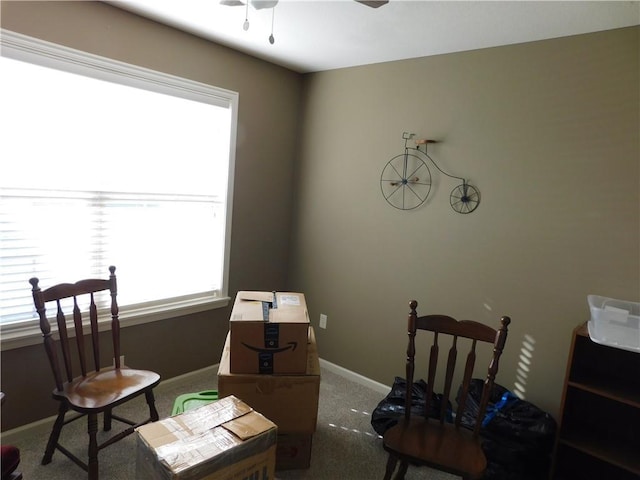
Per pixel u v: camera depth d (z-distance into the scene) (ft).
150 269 8.41
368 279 9.57
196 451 4.38
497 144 7.52
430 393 6.10
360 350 9.81
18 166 6.51
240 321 6.12
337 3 6.13
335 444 7.42
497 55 7.43
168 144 8.33
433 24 6.66
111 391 6.15
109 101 7.38
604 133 6.43
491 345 7.79
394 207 9.02
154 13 7.20
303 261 10.87
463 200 7.98
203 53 8.41
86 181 7.29
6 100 6.26
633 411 6.31
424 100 8.41
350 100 9.62
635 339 5.47
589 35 6.48
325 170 10.23
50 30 6.41
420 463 5.23
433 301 8.55
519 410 6.75
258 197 10.11
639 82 6.11
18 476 4.74
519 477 6.28
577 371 6.40
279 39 7.94
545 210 7.06
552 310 7.09
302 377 6.31
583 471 6.66
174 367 9.01
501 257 7.60
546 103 6.95
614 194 6.39
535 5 5.72
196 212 9.03
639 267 6.23
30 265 6.81
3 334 6.55
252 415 5.09
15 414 6.80
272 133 10.15
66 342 6.36
